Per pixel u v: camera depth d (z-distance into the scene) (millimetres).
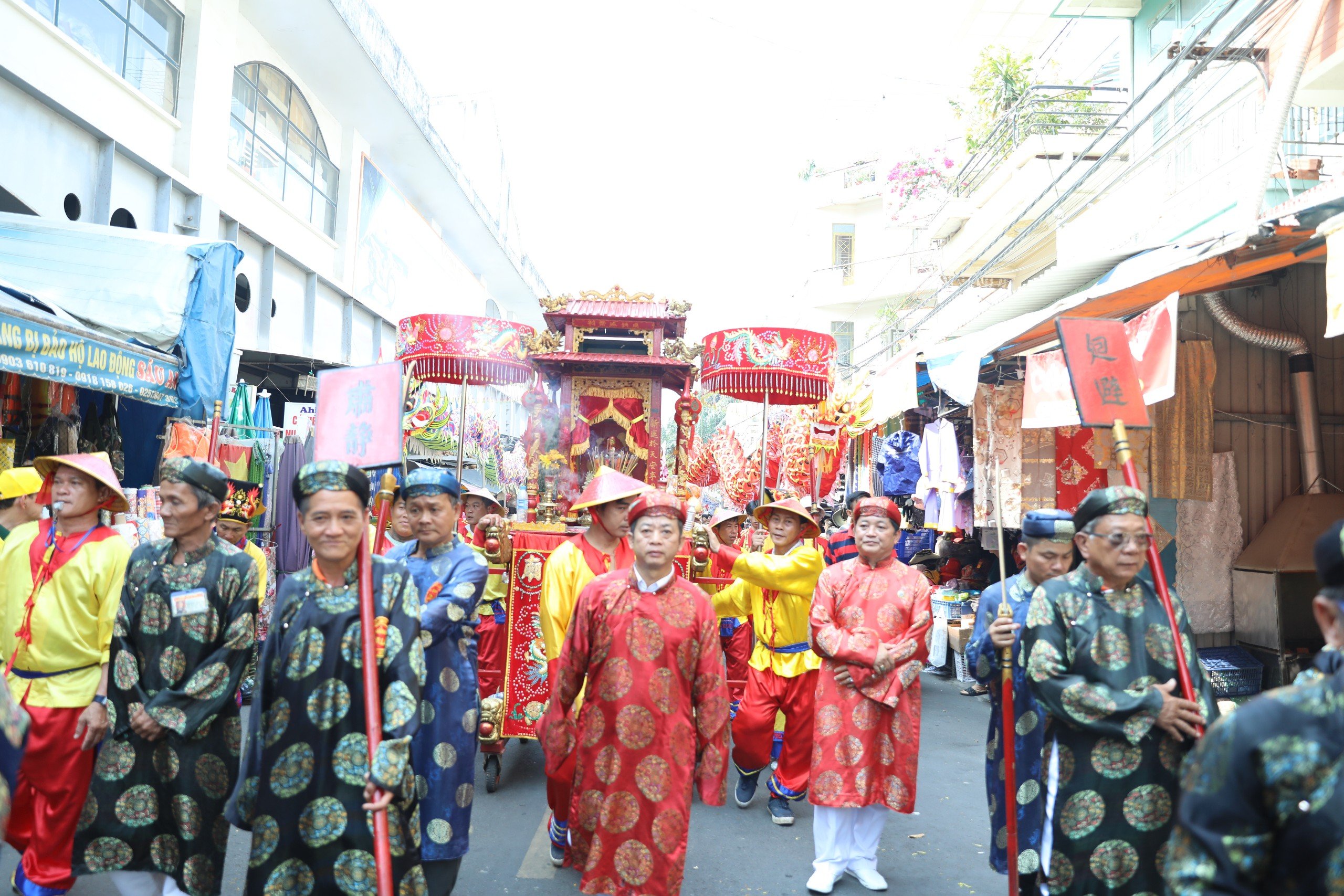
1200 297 7285
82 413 6934
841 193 25141
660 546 3324
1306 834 1353
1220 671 6746
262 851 2635
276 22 13242
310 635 2727
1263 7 5496
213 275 7184
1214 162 8492
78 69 9297
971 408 7984
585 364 6410
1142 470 7039
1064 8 10617
